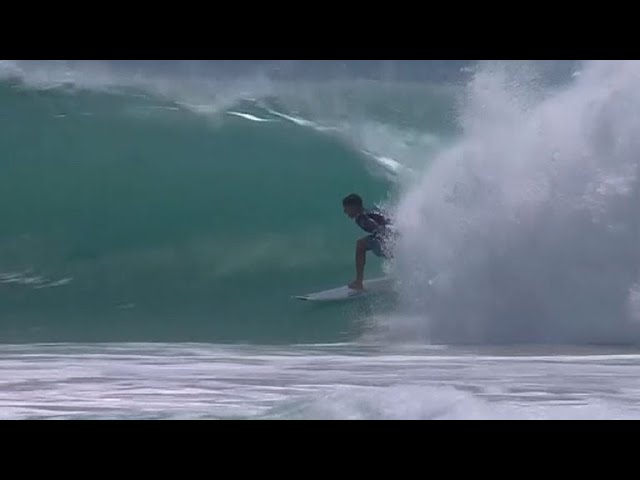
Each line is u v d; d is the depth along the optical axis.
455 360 43.44
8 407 34.59
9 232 56.22
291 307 52.81
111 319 52.97
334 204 57.34
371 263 52.03
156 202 57.44
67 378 39.28
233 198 57.56
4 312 53.19
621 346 47.88
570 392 36.72
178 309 53.56
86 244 55.78
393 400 33.06
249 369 41.25
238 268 55.31
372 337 50.25
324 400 33.31
